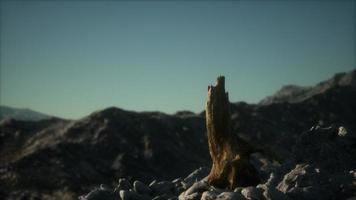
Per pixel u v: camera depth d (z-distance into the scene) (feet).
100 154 338.95
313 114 471.62
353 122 457.27
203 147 390.83
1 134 393.91
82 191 267.18
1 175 288.51
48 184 275.59
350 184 42.09
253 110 465.06
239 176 47.16
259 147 48.65
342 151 55.01
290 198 39.45
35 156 316.40
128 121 395.14
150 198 52.01
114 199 53.31
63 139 361.51
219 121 48.98
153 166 328.49
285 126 437.17
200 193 45.80
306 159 55.42
